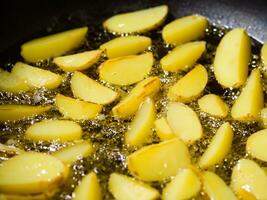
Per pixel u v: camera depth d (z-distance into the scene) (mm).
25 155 330
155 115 360
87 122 367
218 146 338
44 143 354
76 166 339
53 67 410
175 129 350
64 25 451
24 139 357
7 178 319
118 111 362
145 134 349
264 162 340
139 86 372
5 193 318
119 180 324
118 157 345
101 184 330
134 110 366
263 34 439
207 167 336
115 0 462
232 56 392
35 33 445
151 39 430
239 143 353
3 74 397
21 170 323
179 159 329
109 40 434
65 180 329
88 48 428
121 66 391
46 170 321
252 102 360
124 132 360
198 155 345
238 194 320
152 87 370
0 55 428
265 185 317
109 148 351
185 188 316
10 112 367
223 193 316
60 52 420
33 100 385
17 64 404
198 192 320
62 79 397
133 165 324
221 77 387
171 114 359
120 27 435
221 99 378
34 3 451
